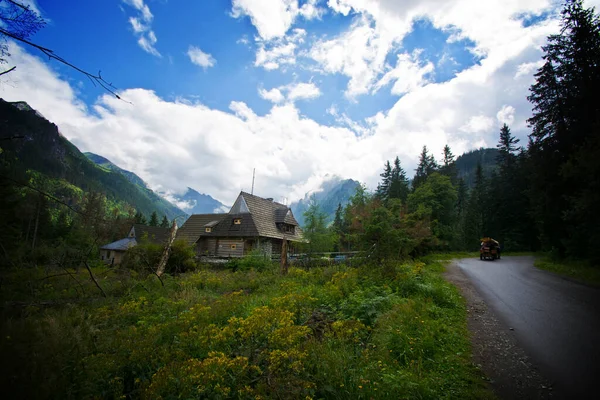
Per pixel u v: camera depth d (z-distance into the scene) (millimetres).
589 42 19125
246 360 4465
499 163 50250
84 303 9953
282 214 34594
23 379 3414
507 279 14055
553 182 21750
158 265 17500
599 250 15805
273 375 4422
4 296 5301
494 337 6504
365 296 9172
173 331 6523
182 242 19781
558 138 20922
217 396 4105
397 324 6410
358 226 21266
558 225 21766
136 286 13305
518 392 4371
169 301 10078
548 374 4848
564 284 12469
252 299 9945
